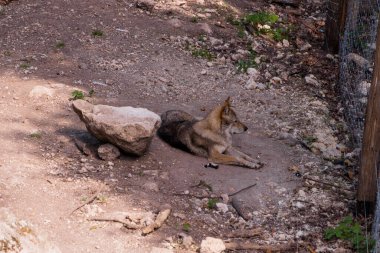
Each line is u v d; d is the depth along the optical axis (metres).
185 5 13.37
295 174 8.23
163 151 8.49
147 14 12.71
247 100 10.27
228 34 12.51
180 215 7.04
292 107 10.18
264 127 9.49
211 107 9.89
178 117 9.08
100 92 9.73
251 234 6.89
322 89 11.01
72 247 6.22
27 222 5.60
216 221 7.11
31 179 7.25
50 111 8.96
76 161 7.84
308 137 9.25
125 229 6.65
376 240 6.46
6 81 9.68
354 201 7.67
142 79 10.39
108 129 7.71
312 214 7.39
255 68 11.38
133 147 7.86
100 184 7.38
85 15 12.11
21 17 11.73
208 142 8.55
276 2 14.56
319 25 13.77
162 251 6.22
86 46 11.11
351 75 10.93
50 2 12.38
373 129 7.05
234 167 8.38
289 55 12.14
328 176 8.24
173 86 10.39
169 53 11.41
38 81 9.77
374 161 7.14
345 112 10.11
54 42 11.07
